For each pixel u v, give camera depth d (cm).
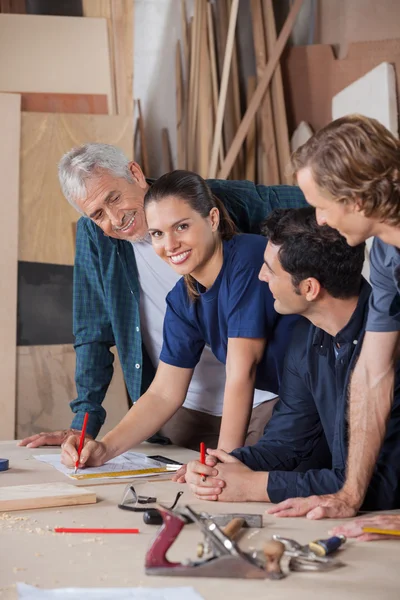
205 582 130
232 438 232
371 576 134
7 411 413
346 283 193
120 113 445
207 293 242
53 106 436
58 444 283
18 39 436
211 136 468
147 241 303
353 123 153
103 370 314
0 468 232
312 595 125
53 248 429
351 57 447
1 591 125
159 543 135
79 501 188
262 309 236
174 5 494
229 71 475
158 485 213
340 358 201
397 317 182
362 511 187
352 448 187
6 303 419
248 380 237
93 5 450
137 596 122
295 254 191
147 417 255
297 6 466
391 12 424
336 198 156
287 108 477
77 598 121
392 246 172
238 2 487
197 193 228
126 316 311
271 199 306
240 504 190
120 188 271
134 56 491
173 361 259
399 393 196
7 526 167
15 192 425
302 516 178
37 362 421
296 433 217
